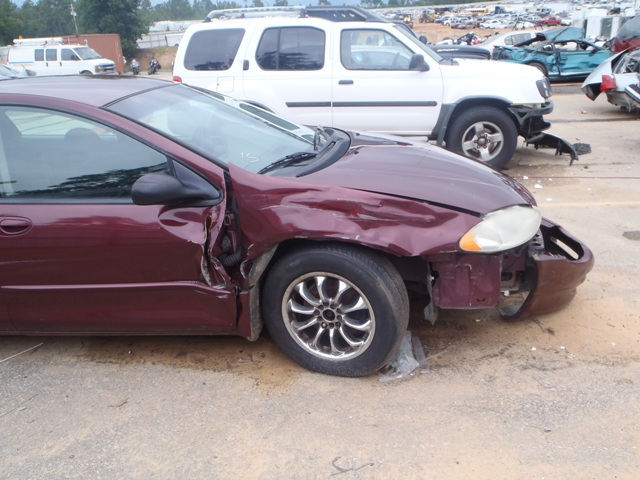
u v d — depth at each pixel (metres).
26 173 3.17
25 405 3.12
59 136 3.14
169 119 3.41
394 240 2.84
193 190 2.95
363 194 2.91
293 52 7.51
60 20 92.25
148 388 3.21
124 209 3.04
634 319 3.65
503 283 3.33
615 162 7.71
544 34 18.59
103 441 2.82
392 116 7.46
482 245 2.88
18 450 2.79
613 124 10.38
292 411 2.95
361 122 7.56
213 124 3.66
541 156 8.22
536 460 2.55
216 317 3.15
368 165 3.31
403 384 3.12
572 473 2.47
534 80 7.18
